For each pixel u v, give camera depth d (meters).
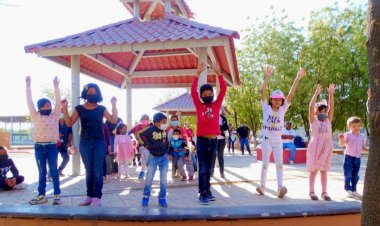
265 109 5.81
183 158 7.39
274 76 23.50
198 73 5.46
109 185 6.80
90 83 5.12
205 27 8.00
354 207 4.35
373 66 2.47
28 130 40.91
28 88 5.21
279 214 4.10
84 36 8.41
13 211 4.14
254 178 7.57
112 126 8.44
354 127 5.70
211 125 5.24
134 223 4.01
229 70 11.02
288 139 12.12
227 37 7.41
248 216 4.04
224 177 7.71
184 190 6.25
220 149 7.71
